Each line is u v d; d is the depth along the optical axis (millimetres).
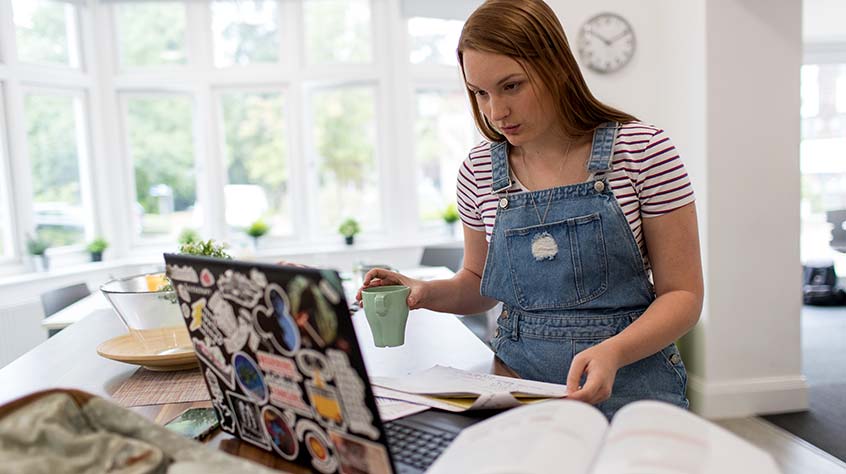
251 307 608
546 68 979
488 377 947
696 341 3080
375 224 5016
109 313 1802
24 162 4148
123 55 4656
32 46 4215
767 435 2799
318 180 4969
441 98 4984
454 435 751
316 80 4777
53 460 577
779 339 3020
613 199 1041
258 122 4863
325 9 4773
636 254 1055
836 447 2662
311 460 657
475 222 1245
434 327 1431
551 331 1099
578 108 1041
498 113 1007
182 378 1089
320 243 4969
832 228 5629
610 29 3182
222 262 618
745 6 2844
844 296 5531
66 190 4453
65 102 4430
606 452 494
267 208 4930
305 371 587
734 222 2938
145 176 4762
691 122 2992
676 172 1009
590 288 1072
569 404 578
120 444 594
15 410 599
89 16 4480
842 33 5812
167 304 1112
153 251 4781
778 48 2883
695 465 455
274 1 4742
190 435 787
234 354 668
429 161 5004
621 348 874
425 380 938
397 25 4758
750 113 2896
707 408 2990
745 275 2971
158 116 4754
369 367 1107
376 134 4941
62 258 4371
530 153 1123
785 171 2941
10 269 4094
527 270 1113
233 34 4746
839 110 6008
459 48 1032
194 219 4887
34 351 1337
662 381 1048
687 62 2992
